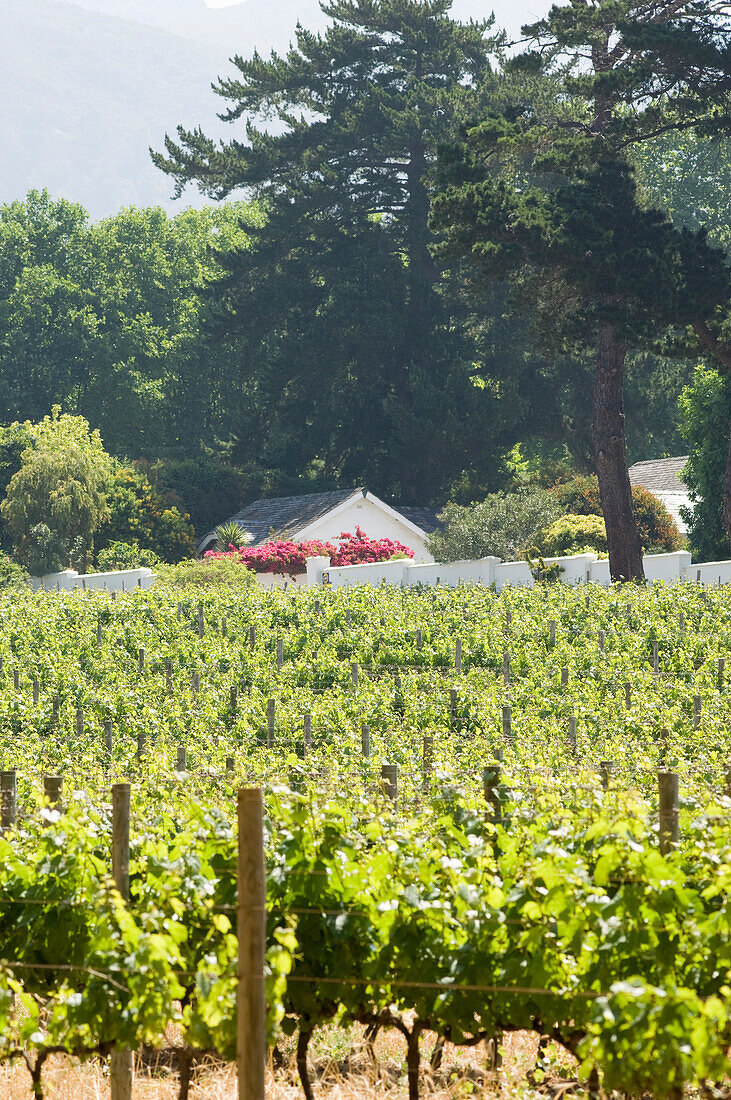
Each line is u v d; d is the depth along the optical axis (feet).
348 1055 84.64
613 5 391.45
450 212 387.96
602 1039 60.49
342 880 72.59
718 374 451.53
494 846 80.53
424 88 640.58
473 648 300.61
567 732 218.18
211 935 74.13
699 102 395.55
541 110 425.28
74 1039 70.28
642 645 299.79
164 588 391.65
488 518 504.43
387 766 103.19
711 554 510.17
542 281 386.93
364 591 376.89
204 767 176.35
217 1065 82.33
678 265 376.48
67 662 291.99
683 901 65.41
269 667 288.10
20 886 76.84
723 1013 55.21
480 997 69.77
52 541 578.25
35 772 160.04
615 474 426.51
